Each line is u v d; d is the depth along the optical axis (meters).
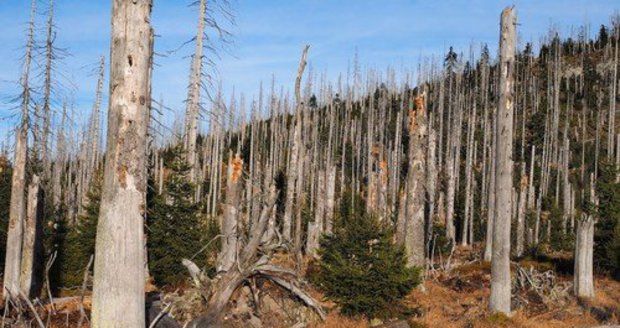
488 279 25.34
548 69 95.19
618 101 86.69
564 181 59.06
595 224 29.31
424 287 21.39
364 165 68.00
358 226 14.98
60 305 15.14
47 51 23.16
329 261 15.52
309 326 14.30
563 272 28.92
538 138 75.81
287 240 17.73
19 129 17.70
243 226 17.72
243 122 70.69
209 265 21.22
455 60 95.06
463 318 16.55
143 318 8.23
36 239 19.75
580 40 110.38
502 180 17.36
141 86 8.12
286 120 83.00
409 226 21.67
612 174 31.00
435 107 87.19
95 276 8.09
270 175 29.86
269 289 15.94
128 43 8.03
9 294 12.50
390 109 83.94
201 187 49.28
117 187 8.02
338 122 88.25
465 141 78.94
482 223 50.38
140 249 8.16
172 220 21.47
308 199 48.09
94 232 23.53
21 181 17.55
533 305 19.89
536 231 41.22
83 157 56.16
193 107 22.27
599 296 21.89
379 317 14.70
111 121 8.08
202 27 22.02
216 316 13.43
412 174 21.92
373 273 14.59
